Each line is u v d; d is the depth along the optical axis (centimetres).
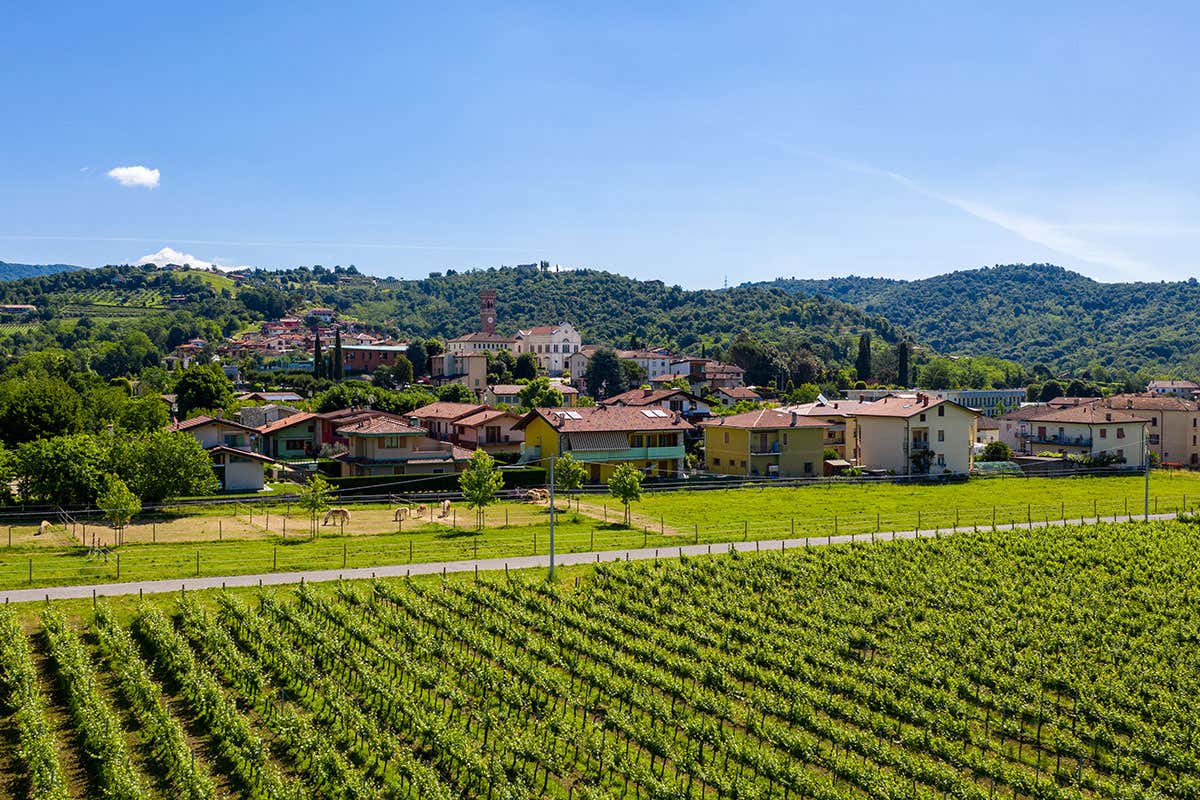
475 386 16225
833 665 3988
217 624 4253
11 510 6512
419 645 4078
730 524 6938
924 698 3675
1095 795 3066
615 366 16762
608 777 3166
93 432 9038
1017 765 3294
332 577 5150
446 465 8538
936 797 2983
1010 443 12181
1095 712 3569
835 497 8206
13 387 10012
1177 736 3409
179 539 5966
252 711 3547
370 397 12569
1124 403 12044
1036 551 5934
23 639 3891
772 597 4897
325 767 3020
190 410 12244
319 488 6556
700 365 17538
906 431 9600
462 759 3142
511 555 5781
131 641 4084
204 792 2842
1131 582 5409
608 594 4903
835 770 3169
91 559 5344
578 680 3906
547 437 8925
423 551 5828
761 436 9294
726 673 3956
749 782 3017
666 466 9350
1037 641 4294
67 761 3175
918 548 5972
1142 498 8556
